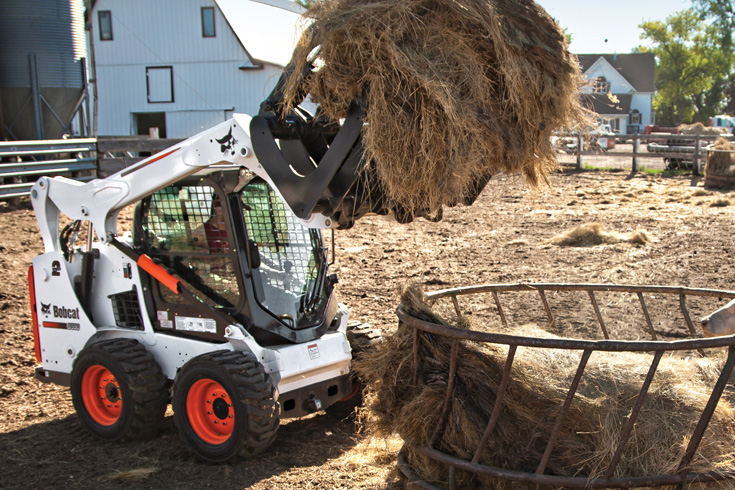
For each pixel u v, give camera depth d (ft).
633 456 12.08
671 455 12.00
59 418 18.88
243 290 16.35
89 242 18.84
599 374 13.37
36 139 61.00
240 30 106.32
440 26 12.63
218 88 106.32
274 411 15.12
